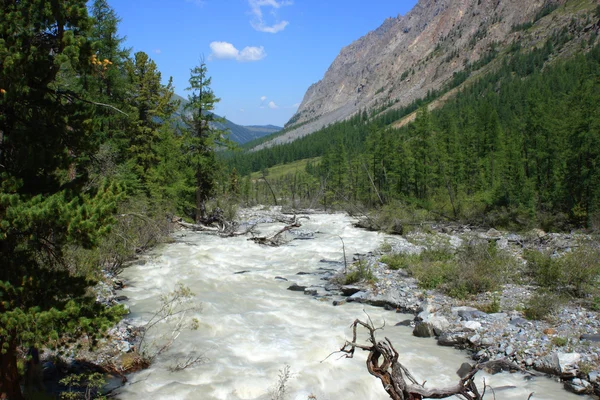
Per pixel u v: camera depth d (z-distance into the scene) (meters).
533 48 180.00
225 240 29.22
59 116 7.30
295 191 92.56
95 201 6.95
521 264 18.86
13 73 6.43
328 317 14.34
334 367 10.29
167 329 12.54
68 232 6.39
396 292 16.22
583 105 31.19
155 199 28.86
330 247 27.27
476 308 14.30
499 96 122.00
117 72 28.27
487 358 10.87
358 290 17.14
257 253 25.38
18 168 6.95
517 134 43.34
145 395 8.77
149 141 32.53
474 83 176.75
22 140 6.93
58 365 9.44
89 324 6.89
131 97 33.41
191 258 22.67
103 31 27.06
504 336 11.78
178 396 8.78
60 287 7.05
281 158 193.38
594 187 29.69
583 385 9.16
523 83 121.88
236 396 8.93
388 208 36.06
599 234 24.17
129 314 13.53
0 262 6.67
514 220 32.16
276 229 35.41
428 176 48.62
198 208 37.31
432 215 39.34
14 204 6.19
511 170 36.88
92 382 8.97
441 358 11.01
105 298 14.38
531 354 10.65
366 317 14.38
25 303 6.61
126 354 10.33
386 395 9.15
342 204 55.56
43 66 6.90
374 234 32.94
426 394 5.65
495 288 16.00
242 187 83.12
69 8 6.93
